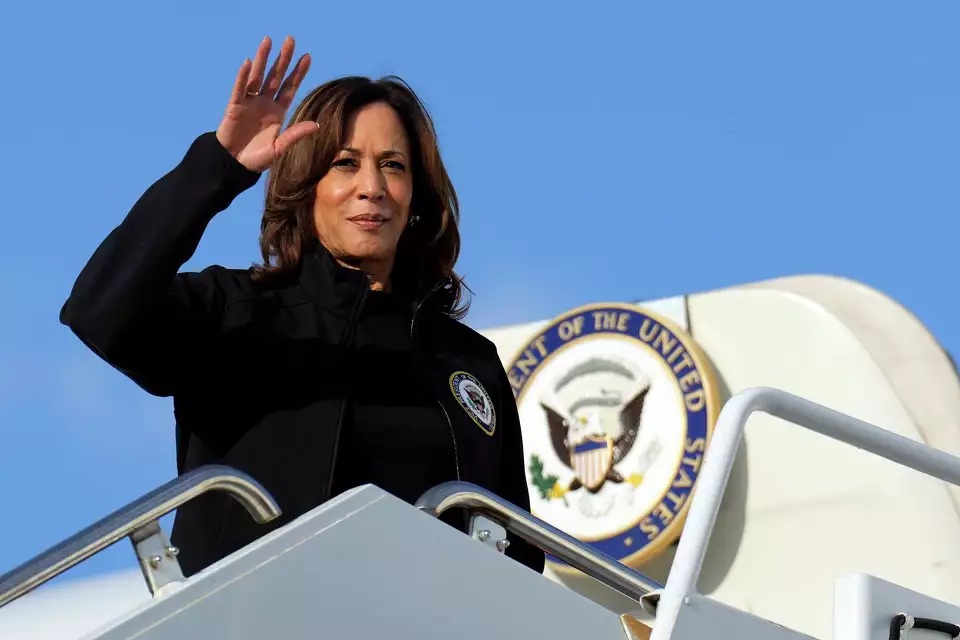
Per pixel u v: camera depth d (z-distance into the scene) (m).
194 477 8.91
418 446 10.78
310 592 8.67
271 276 11.00
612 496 28.77
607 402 29.42
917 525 26.05
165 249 9.59
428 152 12.13
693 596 10.33
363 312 11.16
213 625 8.22
